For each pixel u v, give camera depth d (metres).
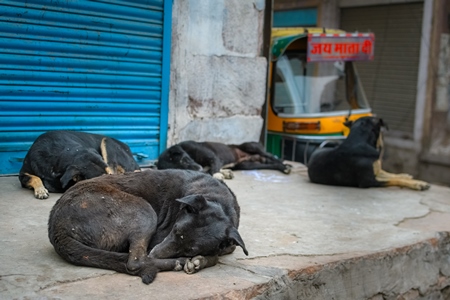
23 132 3.04
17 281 1.70
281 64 4.60
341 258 2.21
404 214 2.99
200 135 3.79
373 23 6.53
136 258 1.79
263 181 3.56
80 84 3.21
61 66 3.12
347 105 4.90
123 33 3.32
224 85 3.87
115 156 2.97
